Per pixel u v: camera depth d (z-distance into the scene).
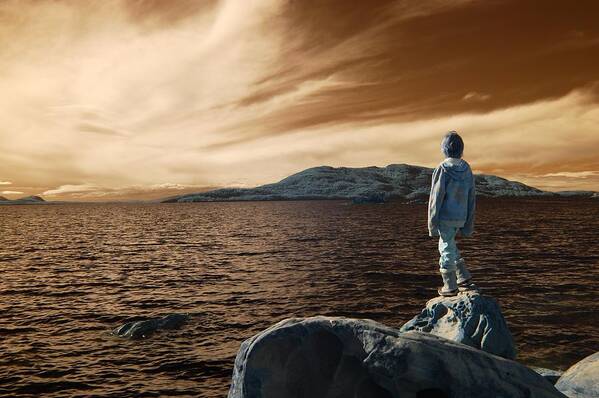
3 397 14.09
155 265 41.50
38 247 59.50
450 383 4.27
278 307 24.53
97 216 183.88
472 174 8.28
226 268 38.78
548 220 100.19
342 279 31.64
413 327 8.49
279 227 91.62
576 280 28.56
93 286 31.50
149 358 17.25
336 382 4.46
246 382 4.48
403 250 48.06
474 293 8.21
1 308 25.31
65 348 18.50
